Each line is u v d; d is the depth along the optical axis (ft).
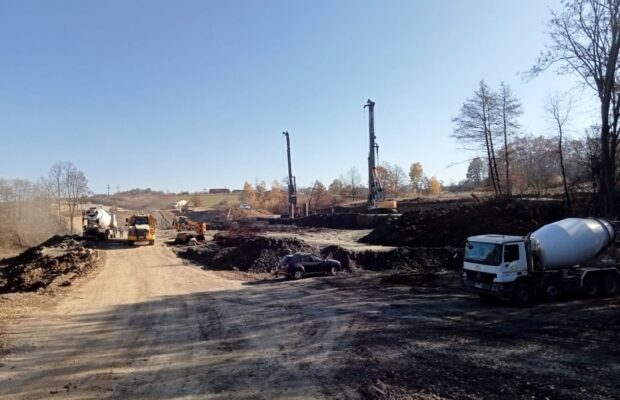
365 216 196.75
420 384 29.68
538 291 57.16
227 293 70.79
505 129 164.35
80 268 98.73
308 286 76.02
